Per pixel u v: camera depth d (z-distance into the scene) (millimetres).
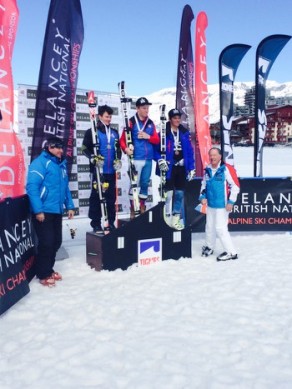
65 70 5941
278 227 7137
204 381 2535
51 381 2543
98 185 5320
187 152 6320
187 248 5578
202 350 2932
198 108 7348
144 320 3482
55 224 4598
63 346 2994
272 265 5176
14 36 5109
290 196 7113
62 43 5840
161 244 5336
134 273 4883
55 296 4082
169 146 6148
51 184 4391
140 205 6203
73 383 2520
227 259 5465
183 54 7453
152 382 2518
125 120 5711
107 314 3617
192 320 3480
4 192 5094
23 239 4363
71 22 5898
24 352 2920
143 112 5918
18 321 3500
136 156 6012
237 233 7293
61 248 5668
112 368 2697
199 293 4164
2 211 3846
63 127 6004
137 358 2811
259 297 4035
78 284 4480
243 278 4641
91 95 5367
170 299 3996
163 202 5281
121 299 3982
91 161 5527
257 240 6699
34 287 4348
